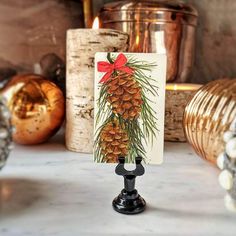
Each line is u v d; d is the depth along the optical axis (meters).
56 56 0.36
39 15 0.35
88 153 0.27
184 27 0.34
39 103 0.27
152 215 0.18
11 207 0.18
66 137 0.28
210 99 0.24
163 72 0.25
